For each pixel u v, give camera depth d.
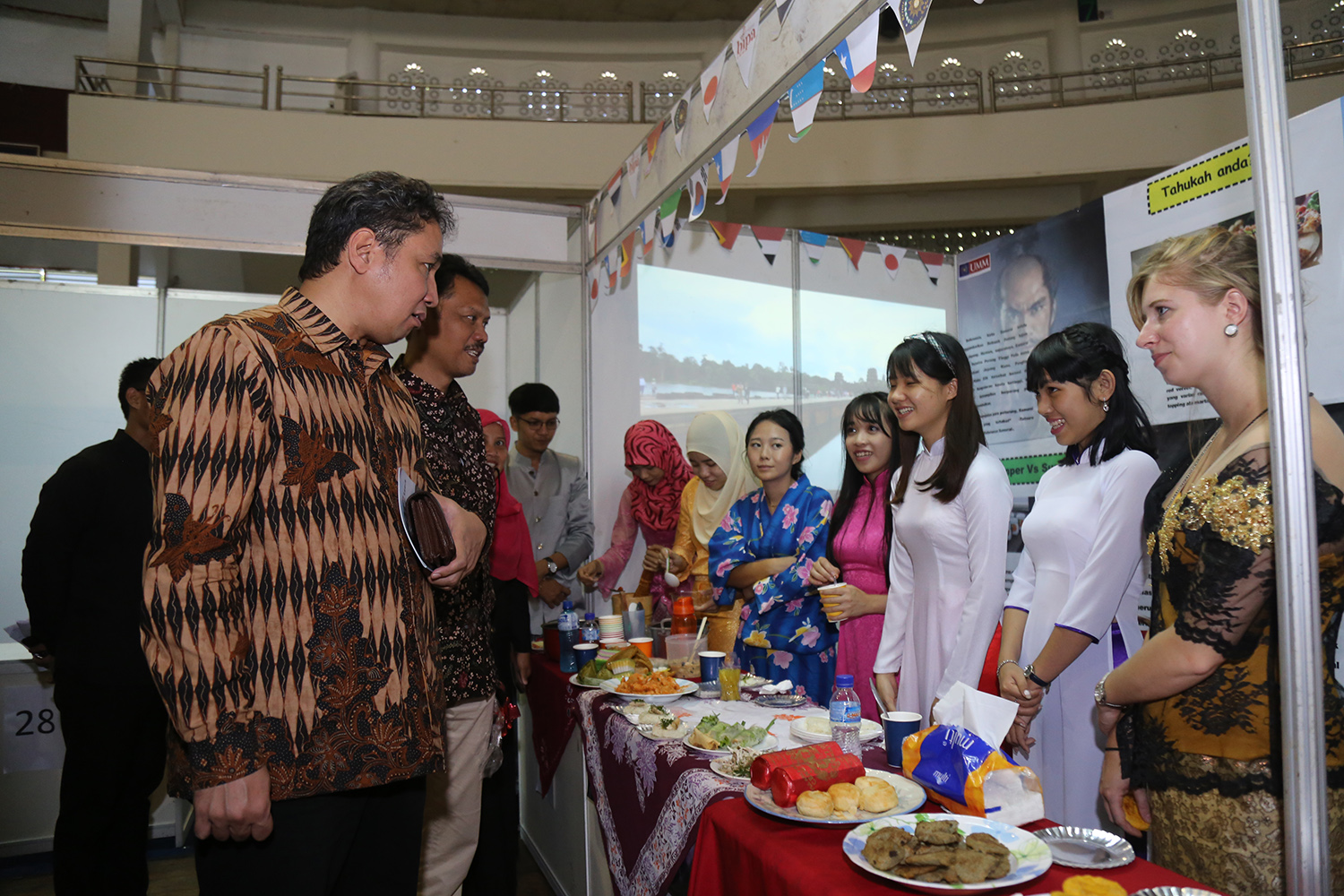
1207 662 1.03
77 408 3.37
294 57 9.81
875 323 3.50
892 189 8.06
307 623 1.09
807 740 1.43
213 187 2.62
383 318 1.24
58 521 2.15
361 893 1.27
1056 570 1.89
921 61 9.45
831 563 2.22
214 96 9.48
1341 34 6.95
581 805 2.16
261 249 2.66
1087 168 7.49
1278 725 1.02
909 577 1.97
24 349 3.32
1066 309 2.78
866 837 0.97
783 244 3.33
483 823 2.16
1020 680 1.75
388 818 1.28
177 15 9.29
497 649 2.56
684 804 1.30
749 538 2.43
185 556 0.99
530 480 3.15
